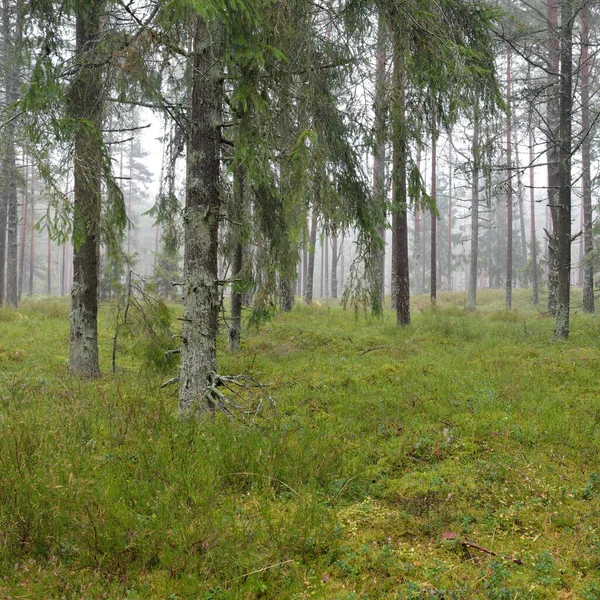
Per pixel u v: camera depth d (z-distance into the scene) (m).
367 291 7.77
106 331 13.78
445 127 6.70
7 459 4.34
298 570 3.59
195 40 6.31
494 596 3.34
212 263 6.60
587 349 10.16
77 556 3.61
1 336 12.89
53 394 7.61
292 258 8.65
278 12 5.27
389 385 8.27
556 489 4.80
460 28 6.29
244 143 5.75
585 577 3.55
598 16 14.64
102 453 5.18
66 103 7.04
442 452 5.70
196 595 3.28
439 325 13.56
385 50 6.45
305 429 6.17
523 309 26.53
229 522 3.96
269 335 13.20
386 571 3.68
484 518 4.39
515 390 7.57
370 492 4.91
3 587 3.12
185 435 5.42
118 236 8.79
